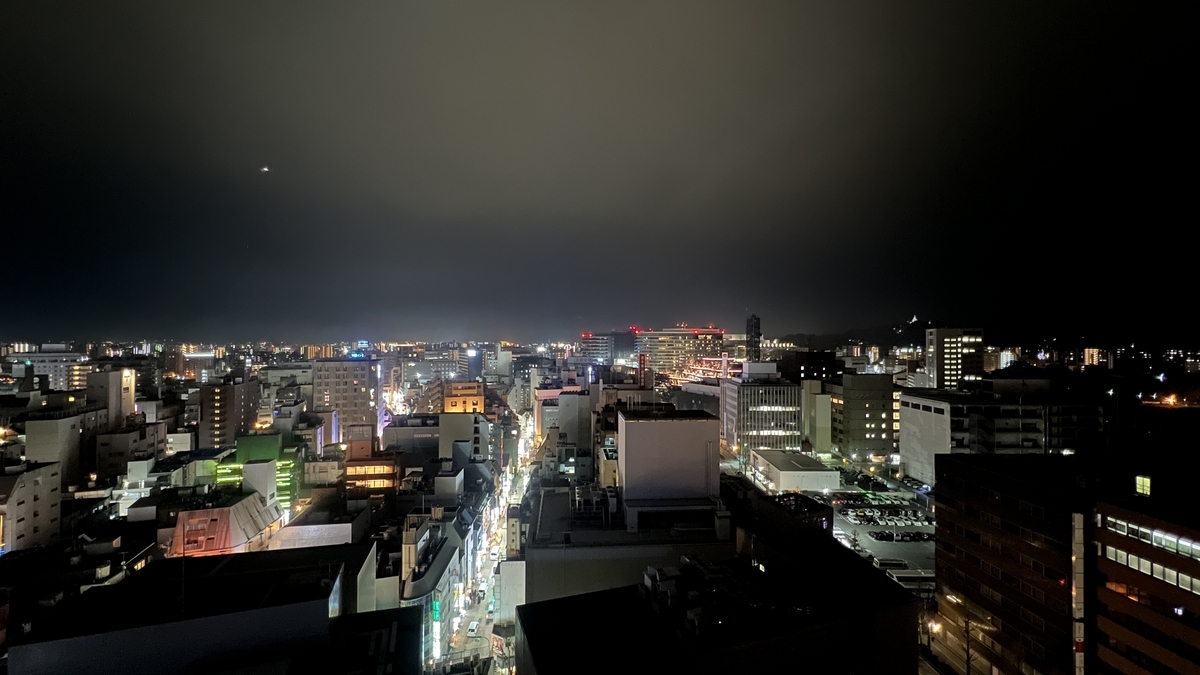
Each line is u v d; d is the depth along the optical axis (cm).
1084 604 4734
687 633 2884
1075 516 4753
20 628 4809
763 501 5459
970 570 5984
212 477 10169
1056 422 12100
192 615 2834
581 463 10619
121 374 12731
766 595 3341
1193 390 11788
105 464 10881
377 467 10775
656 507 5331
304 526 7244
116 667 2684
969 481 6038
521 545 8081
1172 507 4356
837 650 3011
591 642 2956
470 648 6862
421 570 6581
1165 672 4150
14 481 7194
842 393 16250
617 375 17962
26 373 17638
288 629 2939
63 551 5994
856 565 3691
